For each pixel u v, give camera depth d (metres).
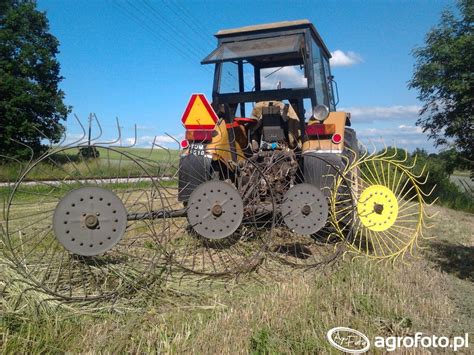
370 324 3.35
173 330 3.15
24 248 4.52
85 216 3.56
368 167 5.21
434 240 6.75
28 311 3.21
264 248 4.69
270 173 5.24
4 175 8.84
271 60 6.28
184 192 5.31
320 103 6.11
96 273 3.89
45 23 31.77
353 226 5.02
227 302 3.73
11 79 28.08
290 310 3.46
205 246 4.87
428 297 4.00
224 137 5.70
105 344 2.90
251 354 2.83
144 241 4.77
